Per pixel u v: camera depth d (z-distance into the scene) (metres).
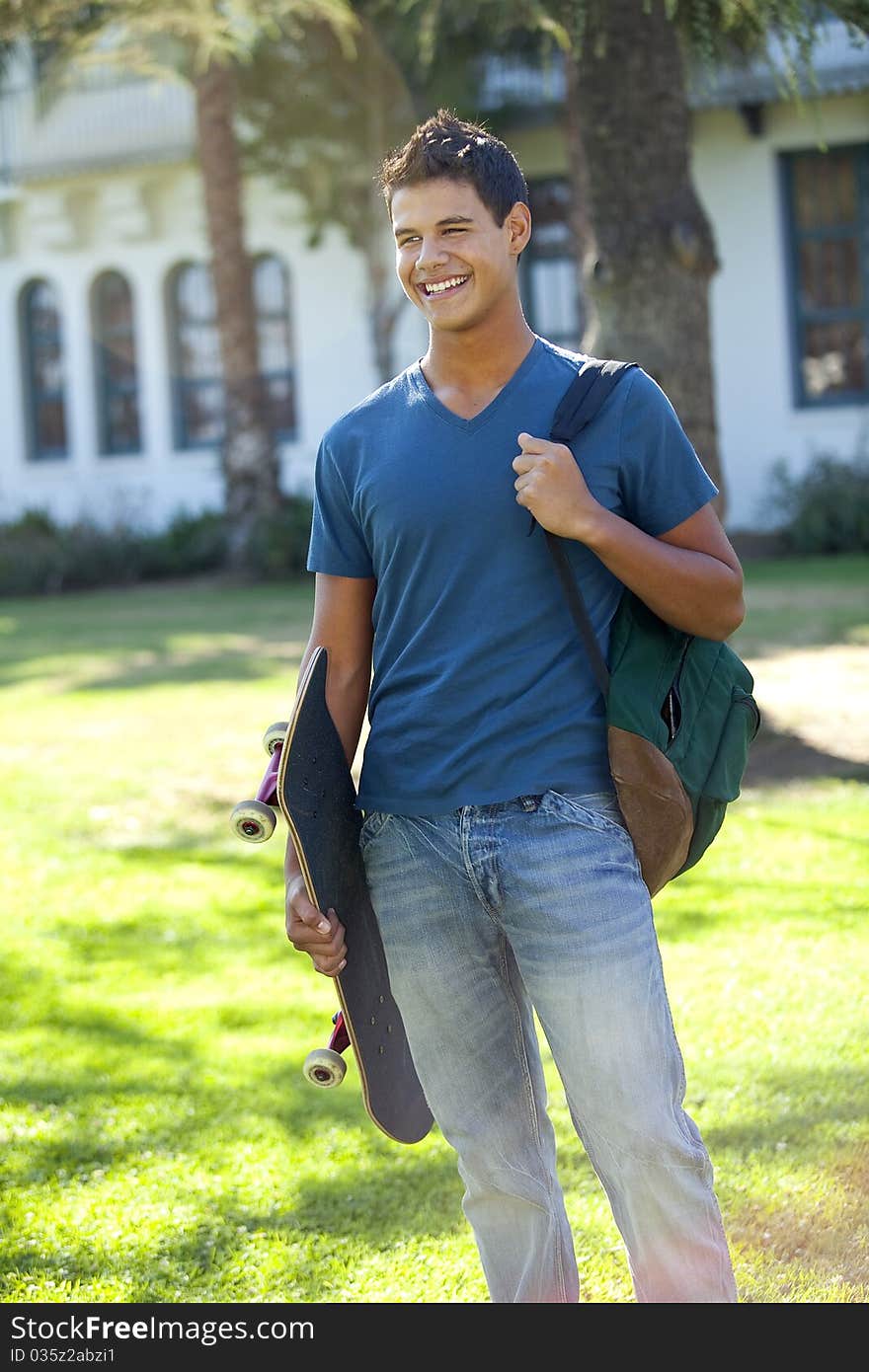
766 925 5.89
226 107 15.77
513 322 2.73
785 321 21.61
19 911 6.84
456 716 2.68
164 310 25.62
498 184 2.67
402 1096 2.98
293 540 20.58
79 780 9.33
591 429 2.66
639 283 8.72
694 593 2.62
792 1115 4.23
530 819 2.63
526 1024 2.88
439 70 18.06
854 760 8.53
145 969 6.02
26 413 27.28
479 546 2.66
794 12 6.30
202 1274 3.60
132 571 22.22
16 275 26.81
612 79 8.50
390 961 2.79
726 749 2.76
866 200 21.11
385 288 23.23
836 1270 3.37
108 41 9.99
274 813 2.78
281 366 24.67
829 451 21.45
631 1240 2.65
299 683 2.84
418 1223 3.82
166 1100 4.71
